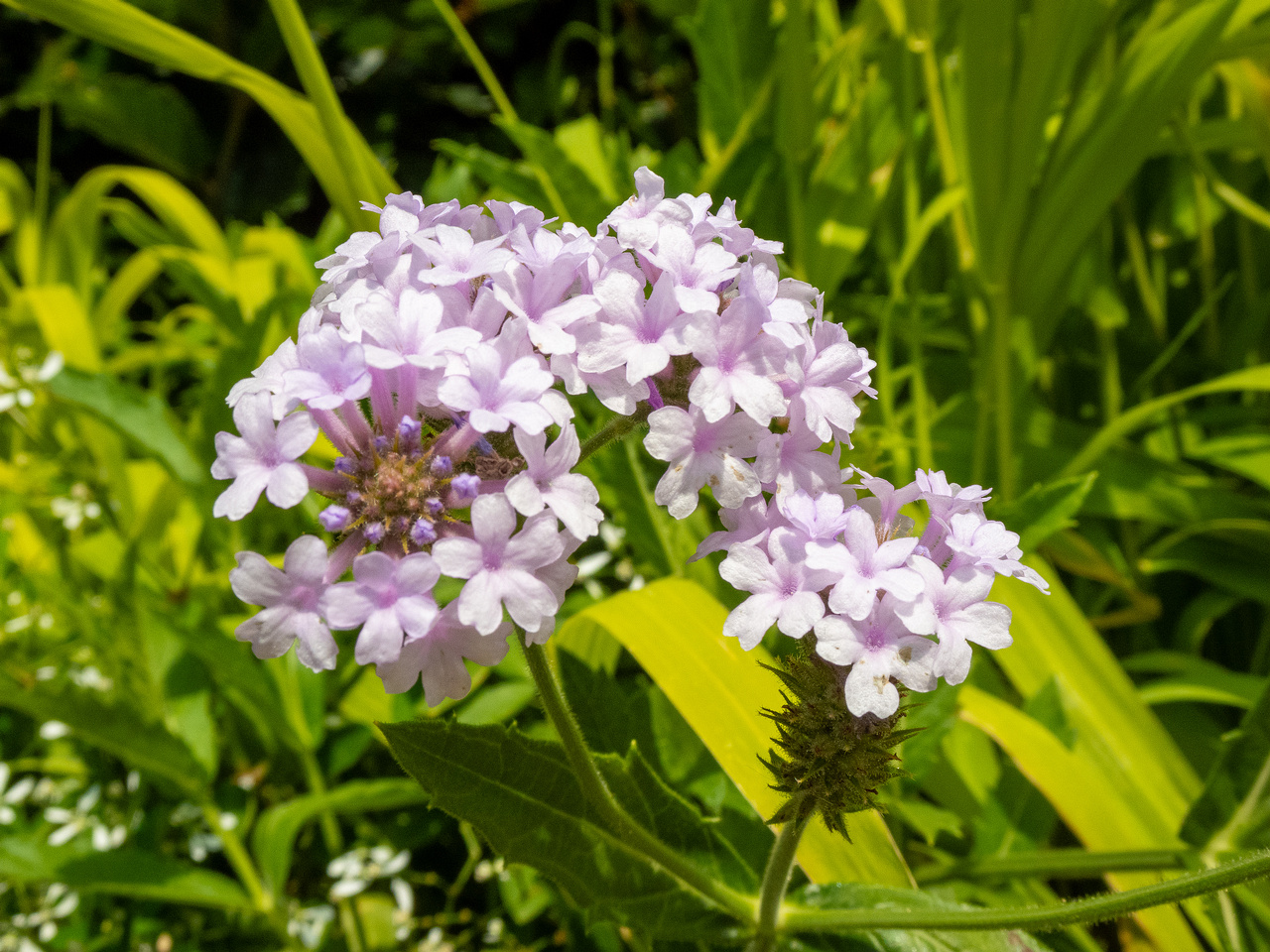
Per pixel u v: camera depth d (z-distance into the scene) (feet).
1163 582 1.21
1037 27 0.92
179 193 1.55
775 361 0.54
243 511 0.51
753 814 0.80
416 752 0.63
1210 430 1.27
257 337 1.10
